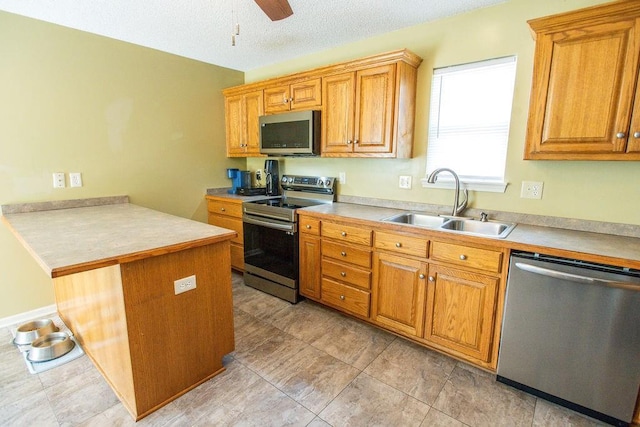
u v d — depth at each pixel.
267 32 2.62
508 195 2.21
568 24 1.64
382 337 2.30
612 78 1.57
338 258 2.48
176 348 1.68
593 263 1.48
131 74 2.90
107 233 1.78
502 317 1.77
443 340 2.01
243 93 3.41
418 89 2.51
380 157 2.46
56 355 2.02
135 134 2.99
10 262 2.41
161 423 1.54
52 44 2.44
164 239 1.66
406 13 2.27
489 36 2.18
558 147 1.75
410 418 1.58
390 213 2.50
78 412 1.60
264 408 1.64
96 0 2.09
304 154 2.95
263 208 2.91
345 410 1.63
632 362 1.43
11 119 2.32
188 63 3.31
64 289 2.34
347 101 2.58
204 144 3.56
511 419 1.58
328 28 2.54
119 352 1.60
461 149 2.41
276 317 2.58
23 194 2.43
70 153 2.62
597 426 1.54
